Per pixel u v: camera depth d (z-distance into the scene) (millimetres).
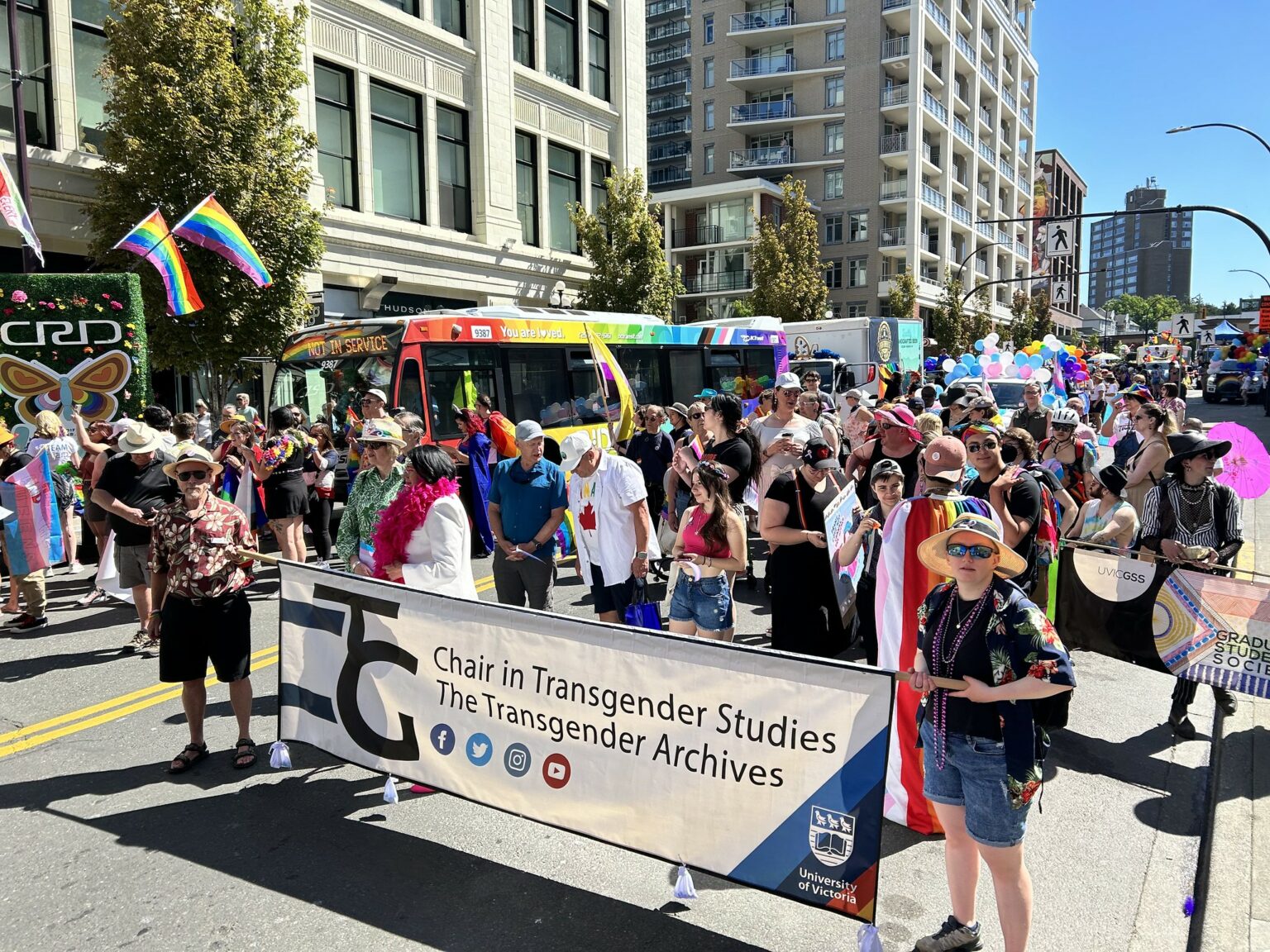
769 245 39156
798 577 4914
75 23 14086
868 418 9812
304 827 4176
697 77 58594
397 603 4152
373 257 18984
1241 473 5516
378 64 18984
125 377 11047
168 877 3754
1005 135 74688
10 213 10906
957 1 58281
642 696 3471
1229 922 3307
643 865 3855
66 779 4699
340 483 10906
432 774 4102
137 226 11172
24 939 3346
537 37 23094
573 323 13125
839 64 53750
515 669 3791
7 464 7547
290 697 4613
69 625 7656
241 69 13852
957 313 47344
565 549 10203
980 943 3197
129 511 6727
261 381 16734
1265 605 4875
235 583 4695
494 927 3387
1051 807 4344
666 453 9797
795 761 3172
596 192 25734
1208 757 4910
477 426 10352
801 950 3250
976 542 2852
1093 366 37406
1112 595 5406
